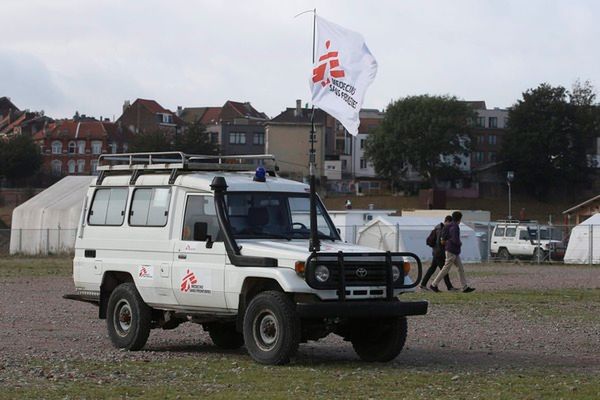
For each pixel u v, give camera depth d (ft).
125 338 53.88
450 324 69.31
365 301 46.73
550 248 195.21
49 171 425.28
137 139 413.80
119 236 55.11
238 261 47.91
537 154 428.97
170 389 39.96
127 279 55.72
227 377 43.21
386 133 433.07
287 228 50.90
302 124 433.07
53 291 100.32
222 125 469.98
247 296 48.26
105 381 42.09
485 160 495.00
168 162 55.26
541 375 44.86
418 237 186.09
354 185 447.01
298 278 45.73
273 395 38.50
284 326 45.75
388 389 40.40
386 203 406.82
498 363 49.47
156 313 54.03
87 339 59.41
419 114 426.51
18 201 344.69
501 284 115.96
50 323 68.80
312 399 37.70
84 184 221.46
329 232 52.26
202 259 50.08
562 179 433.48
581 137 430.20
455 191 444.96
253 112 570.87
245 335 47.60
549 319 73.15
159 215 53.11
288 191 51.98
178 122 526.57
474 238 195.52
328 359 50.93
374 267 47.21
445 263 98.53
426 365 48.52
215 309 49.65
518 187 442.50
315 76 48.21
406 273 48.52
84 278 57.11
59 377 43.01
